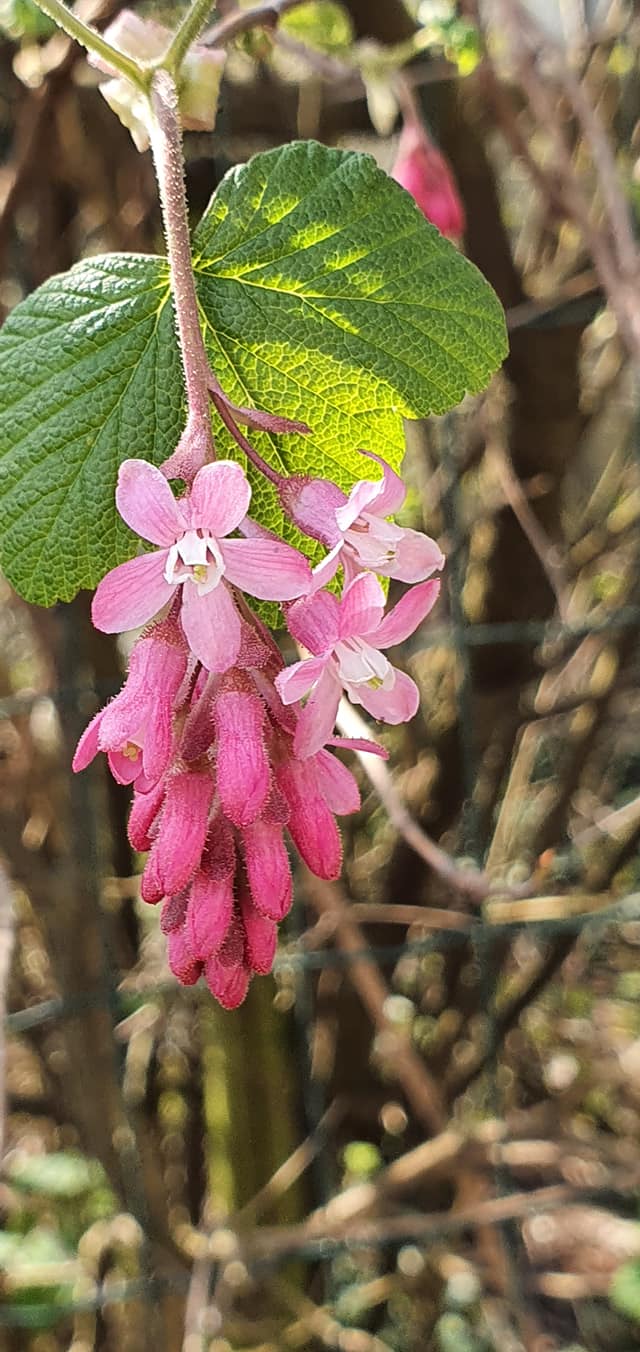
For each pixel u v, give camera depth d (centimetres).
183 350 8
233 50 19
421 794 29
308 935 25
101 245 25
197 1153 29
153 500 7
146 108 9
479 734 29
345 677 8
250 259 10
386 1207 26
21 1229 27
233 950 8
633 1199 30
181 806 8
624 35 24
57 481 10
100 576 10
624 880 31
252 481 10
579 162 25
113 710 8
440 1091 29
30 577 10
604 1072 30
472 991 29
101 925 23
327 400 10
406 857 29
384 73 18
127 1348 26
